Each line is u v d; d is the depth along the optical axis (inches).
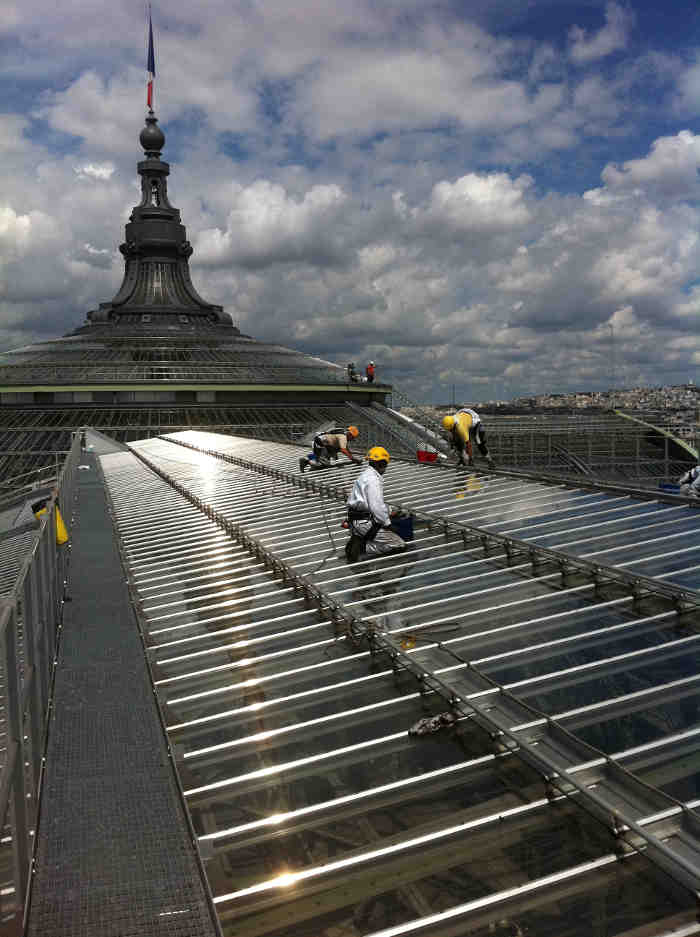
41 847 233.8
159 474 1401.3
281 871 218.4
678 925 183.6
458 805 239.0
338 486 911.7
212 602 497.4
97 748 297.3
